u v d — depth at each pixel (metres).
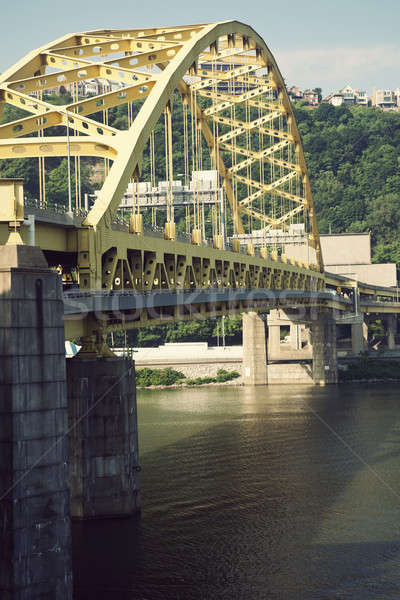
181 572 38.41
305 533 44.34
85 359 44.19
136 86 54.97
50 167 195.12
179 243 55.00
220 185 113.06
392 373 146.38
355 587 36.78
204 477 58.03
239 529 45.00
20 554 27.23
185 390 130.25
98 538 42.53
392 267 197.00
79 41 65.88
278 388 131.88
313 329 140.25
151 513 47.62
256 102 102.81
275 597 35.56
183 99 87.38
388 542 42.91
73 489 44.44
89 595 35.88
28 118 51.03
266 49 85.12
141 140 48.78
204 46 63.81
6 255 28.05
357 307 160.50
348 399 110.44
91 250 41.91
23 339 27.73
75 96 58.69
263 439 74.81
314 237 124.56
